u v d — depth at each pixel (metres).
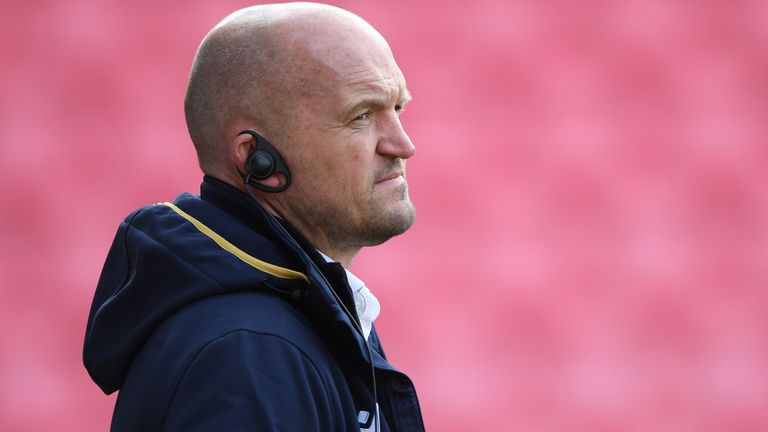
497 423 26.52
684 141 30.11
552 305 28.09
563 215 29.09
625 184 29.56
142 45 30.11
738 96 30.42
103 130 29.52
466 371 27.27
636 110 29.98
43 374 26.92
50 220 28.88
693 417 27.11
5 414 26.00
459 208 29.11
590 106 30.27
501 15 30.56
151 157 29.53
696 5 30.91
